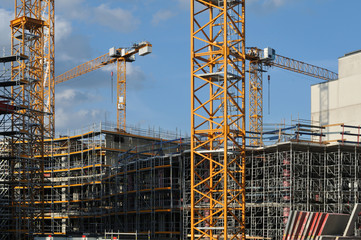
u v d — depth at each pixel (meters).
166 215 104.75
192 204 69.75
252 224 90.94
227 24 73.25
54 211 133.88
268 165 85.44
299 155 87.06
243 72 72.88
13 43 119.06
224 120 68.50
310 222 71.44
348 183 88.94
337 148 84.12
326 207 85.38
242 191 70.94
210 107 72.88
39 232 113.06
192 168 70.25
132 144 138.75
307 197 81.38
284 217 83.25
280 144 82.00
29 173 116.38
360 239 69.31
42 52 124.38
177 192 101.62
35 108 126.12
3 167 118.06
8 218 109.31
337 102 107.94
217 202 69.38
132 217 114.88
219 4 74.06
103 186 129.38
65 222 136.25
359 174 89.75
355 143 86.38
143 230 108.38
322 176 88.25
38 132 141.38
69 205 134.50
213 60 71.75
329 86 109.88
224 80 68.75
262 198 89.88
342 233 73.00
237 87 72.62
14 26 119.25
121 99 186.88
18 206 107.00
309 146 82.69
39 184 112.56
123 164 115.44
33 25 119.56
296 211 72.44
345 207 84.81
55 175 144.62
